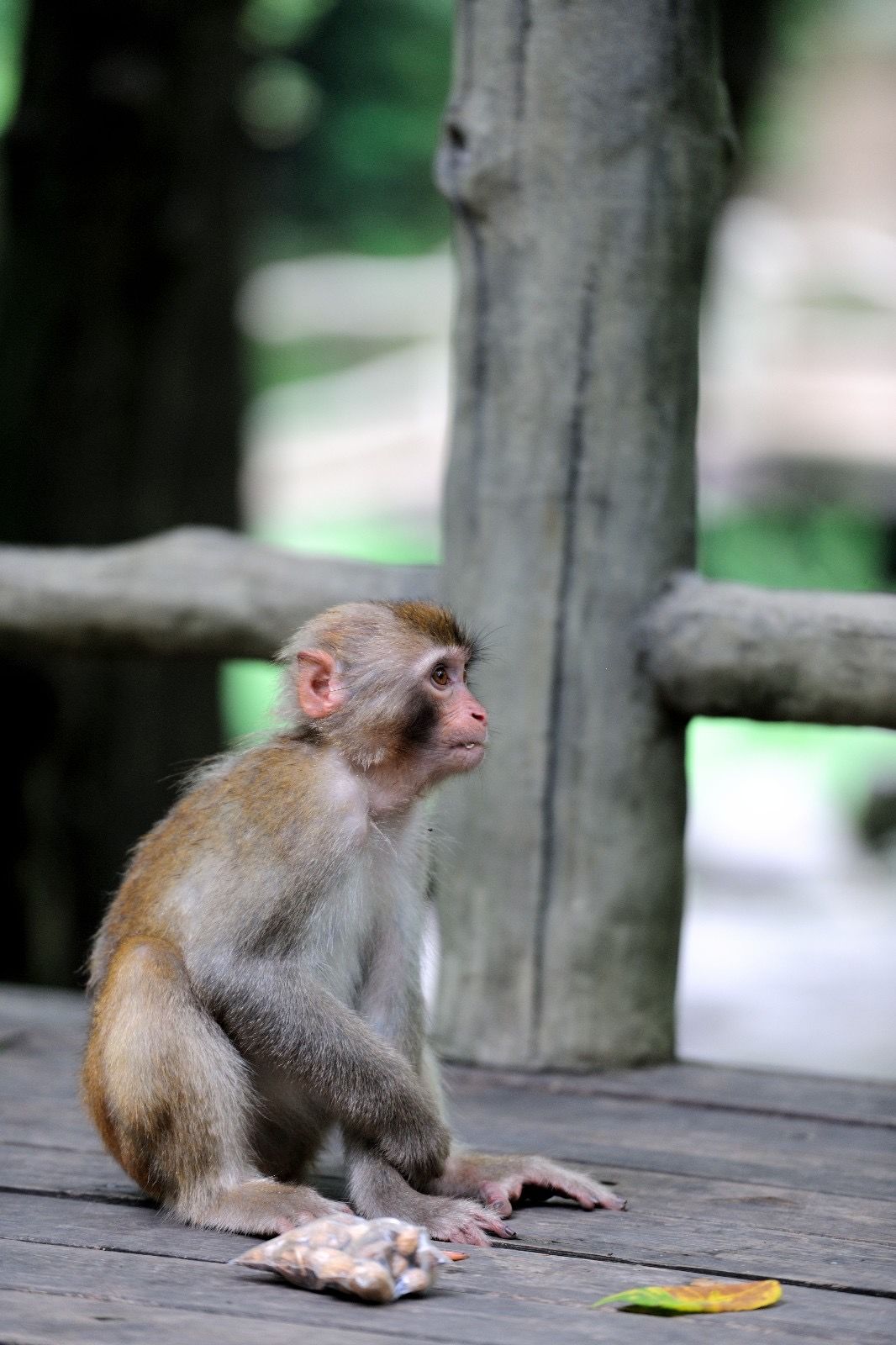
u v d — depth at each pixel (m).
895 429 26.53
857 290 31.02
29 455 13.09
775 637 6.69
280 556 7.88
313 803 5.28
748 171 27.92
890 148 37.78
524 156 6.88
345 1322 4.36
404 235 43.25
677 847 7.22
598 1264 4.89
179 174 13.20
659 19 6.83
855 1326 4.41
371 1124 5.13
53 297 13.07
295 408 39.78
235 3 13.39
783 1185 5.72
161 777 13.61
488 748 7.04
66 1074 6.96
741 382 28.30
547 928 7.07
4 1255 4.84
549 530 6.96
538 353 6.94
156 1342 4.17
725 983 19.12
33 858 12.68
